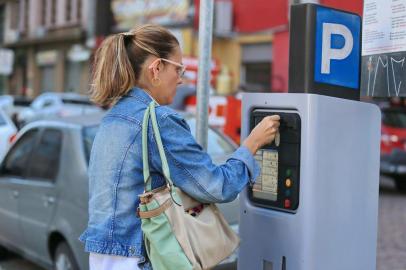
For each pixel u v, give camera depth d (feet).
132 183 7.02
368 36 8.73
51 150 16.60
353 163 7.91
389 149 36.01
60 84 90.38
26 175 17.38
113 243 7.01
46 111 53.62
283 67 53.83
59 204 15.17
